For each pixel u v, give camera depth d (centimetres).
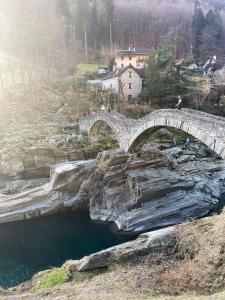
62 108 8106
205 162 6325
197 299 1706
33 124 7031
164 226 4122
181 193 4525
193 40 14562
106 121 5775
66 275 2400
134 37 14350
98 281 2220
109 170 4759
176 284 2053
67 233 4181
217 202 4791
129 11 15888
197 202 4416
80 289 2098
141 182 4434
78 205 4947
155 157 4997
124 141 5084
